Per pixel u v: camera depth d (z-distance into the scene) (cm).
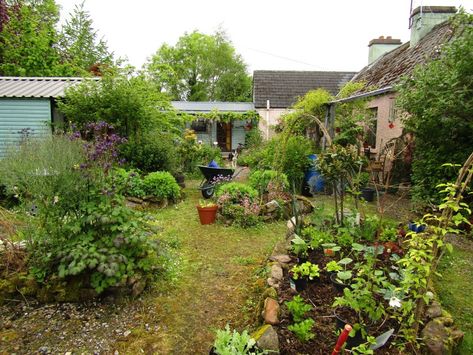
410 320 209
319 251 356
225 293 324
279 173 624
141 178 702
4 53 1377
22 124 820
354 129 913
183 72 2977
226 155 1675
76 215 317
